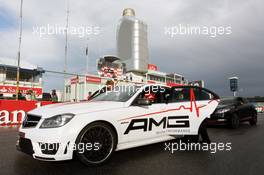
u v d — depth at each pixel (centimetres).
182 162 371
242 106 938
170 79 3794
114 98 435
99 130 347
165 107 442
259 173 320
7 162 365
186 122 470
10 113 922
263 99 3481
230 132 736
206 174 315
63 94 1284
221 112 843
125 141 376
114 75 2075
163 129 435
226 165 357
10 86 1845
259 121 1276
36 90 1845
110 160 379
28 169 332
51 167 341
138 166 348
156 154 419
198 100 511
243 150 460
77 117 329
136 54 5009
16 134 661
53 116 325
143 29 5209
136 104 406
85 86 1225
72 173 316
